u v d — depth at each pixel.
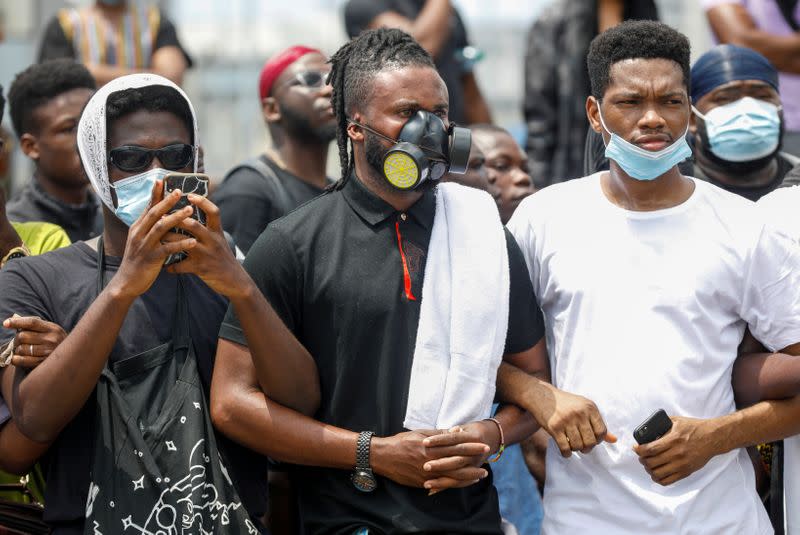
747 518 4.24
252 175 6.02
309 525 4.26
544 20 7.17
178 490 3.95
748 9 6.89
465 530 4.13
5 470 4.21
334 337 4.21
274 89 6.18
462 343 4.14
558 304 4.39
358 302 4.19
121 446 3.97
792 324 4.23
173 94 4.22
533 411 4.22
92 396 4.12
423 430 4.07
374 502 4.14
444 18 7.07
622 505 4.21
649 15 6.98
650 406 4.20
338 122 4.42
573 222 4.41
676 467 4.09
